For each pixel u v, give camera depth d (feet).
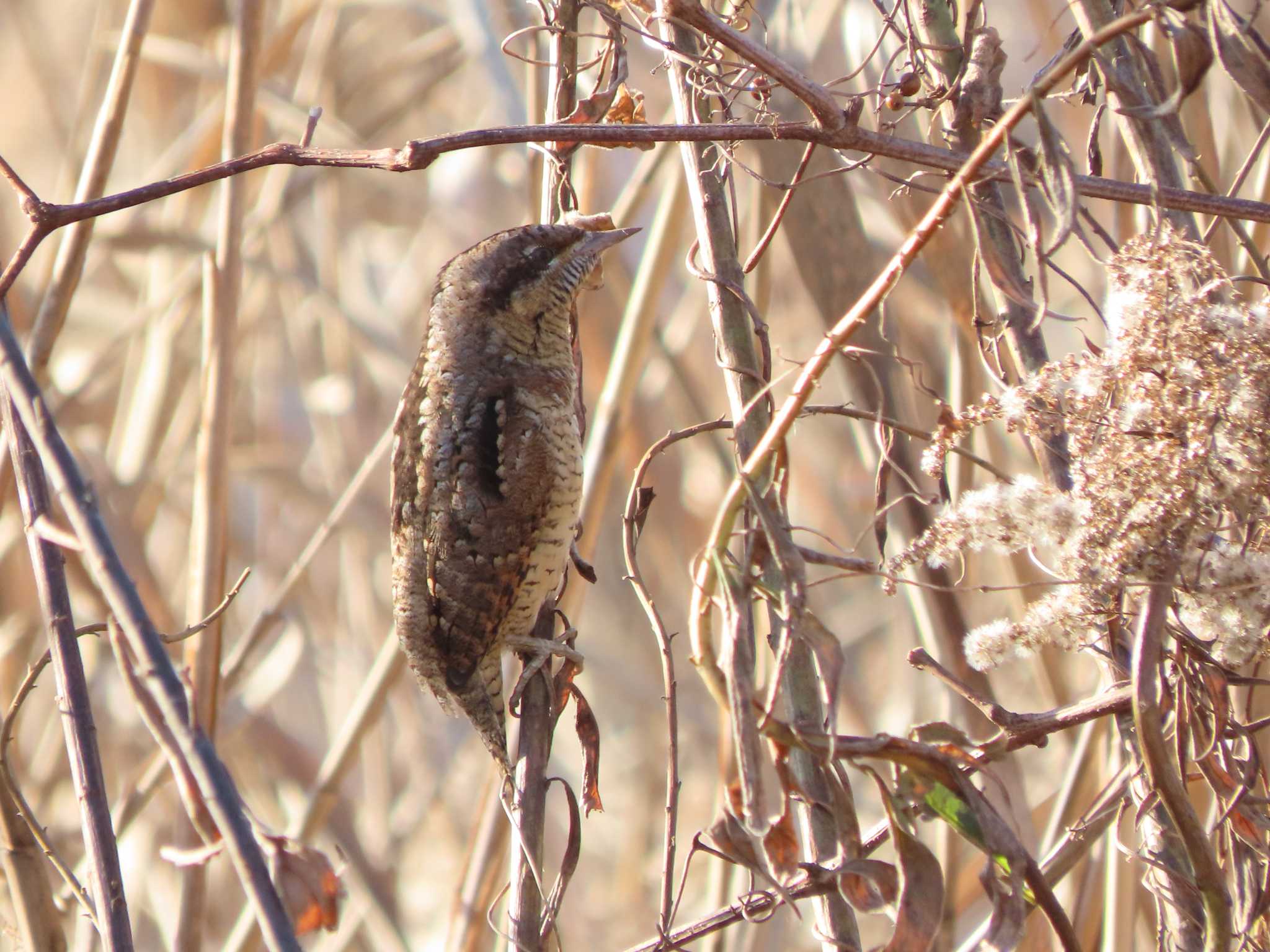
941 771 13.25
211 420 25.34
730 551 16.03
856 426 23.54
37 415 14.53
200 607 24.90
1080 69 17.30
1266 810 15.01
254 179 37.91
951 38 18.31
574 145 21.08
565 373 22.29
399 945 32.04
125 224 37.45
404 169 14.61
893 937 12.88
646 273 27.89
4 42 48.85
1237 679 14.10
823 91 14.98
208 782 12.79
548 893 22.11
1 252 41.09
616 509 39.17
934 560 13.51
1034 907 17.48
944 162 15.25
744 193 31.81
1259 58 15.08
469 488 21.27
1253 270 20.79
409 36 45.55
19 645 33.94
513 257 21.89
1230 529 13.58
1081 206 15.03
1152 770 12.88
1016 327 16.97
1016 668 34.91
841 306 23.17
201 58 36.96
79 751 15.49
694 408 34.58
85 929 24.80
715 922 16.12
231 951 25.71
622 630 42.32
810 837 16.24
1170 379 12.91
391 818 38.50
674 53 17.79
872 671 40.93
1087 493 13.19
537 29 20.48
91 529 13.84
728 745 23.54
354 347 41.57
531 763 18.66
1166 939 15.57
